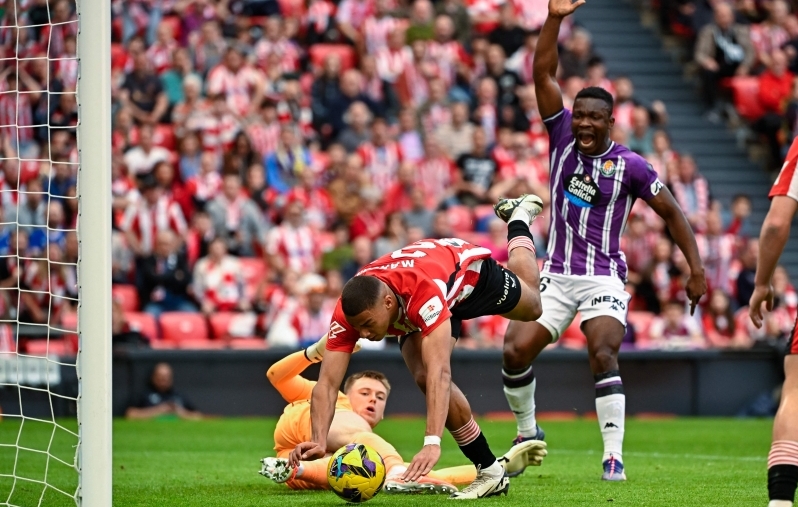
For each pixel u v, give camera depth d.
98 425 13.59
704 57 55.88
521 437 20.97
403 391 38.66
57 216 38.75
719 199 54.00
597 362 19.97
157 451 26.81
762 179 54.88
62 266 38.44
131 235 41.62
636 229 44.72
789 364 12.37
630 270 44.69
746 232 51.44
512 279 16.55
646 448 28.50
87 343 13.64
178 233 42.28
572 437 32.28
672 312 42.84
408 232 43.03
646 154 49.53
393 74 50.53
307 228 43.00
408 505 14.94
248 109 46.91
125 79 45.91
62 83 39.00
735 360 41.19
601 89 20.25
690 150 55.28
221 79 47.09
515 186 45.59
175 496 16.86
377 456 14.90
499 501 15.59
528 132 50.72
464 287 15.90
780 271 45.06
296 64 50.66
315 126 48.53
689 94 57.69
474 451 15.98
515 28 52.88
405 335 16.23
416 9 51.84
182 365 37.59
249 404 38.00
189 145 44.31
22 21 35.09
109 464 13.62
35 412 35.31
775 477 11.85
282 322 40.06
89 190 13.70
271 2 51.56
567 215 20.61
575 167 20.50
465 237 44.69
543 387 39.62
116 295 38.75
